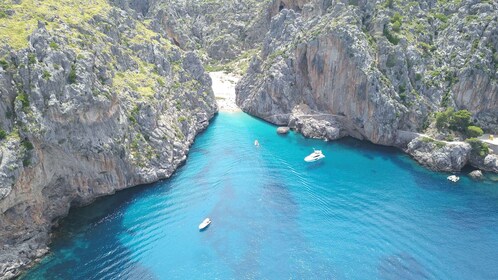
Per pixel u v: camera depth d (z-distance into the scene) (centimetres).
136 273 5959
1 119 6125
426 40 10744
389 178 8594
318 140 10656
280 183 8406
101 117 7344
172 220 7156
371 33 10800
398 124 10000
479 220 7156
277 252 6384
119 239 6669
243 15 19325
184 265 6128
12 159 5928
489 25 10012
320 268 6056
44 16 8238
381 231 6869
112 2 14138
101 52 8675
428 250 6425
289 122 11462
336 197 7900
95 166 7375
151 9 19038
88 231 6850
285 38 12988
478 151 8925
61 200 7081
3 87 6206
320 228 6950
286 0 16175
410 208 7525
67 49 7112
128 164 7881
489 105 9781
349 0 11556
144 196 7838
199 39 19462
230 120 12056
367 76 9969
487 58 9781
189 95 11225
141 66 10044
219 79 15638
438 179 8544
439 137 9494
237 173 8788
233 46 18050
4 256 5859
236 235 6781
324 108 11306
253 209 7488
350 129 10806
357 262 6169
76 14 9375
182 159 9169
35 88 6450
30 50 6681
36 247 6266
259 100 12175
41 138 6356
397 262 6175
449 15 11294
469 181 8444
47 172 6675
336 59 10562
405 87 10088
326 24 11194
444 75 10144
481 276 5894
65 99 6725
